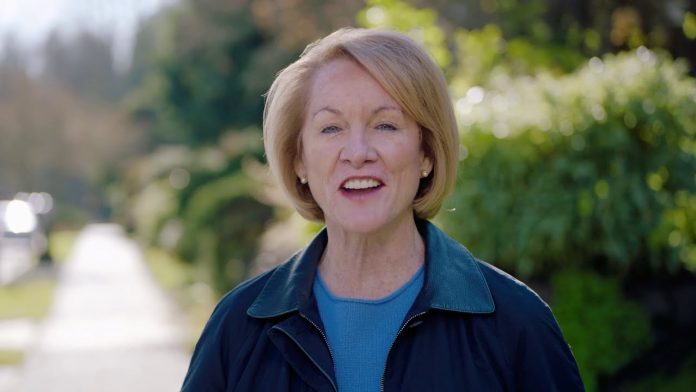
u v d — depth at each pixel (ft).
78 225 180.86
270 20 50.21
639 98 14.32
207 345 6.34
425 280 6.09
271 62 70.23
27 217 90.38
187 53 93.09
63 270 68.95
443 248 6.23
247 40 86.22
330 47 6.16
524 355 5.82
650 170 14.28
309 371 5.87
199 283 48.44
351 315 6.09
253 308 6.24
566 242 14.07
